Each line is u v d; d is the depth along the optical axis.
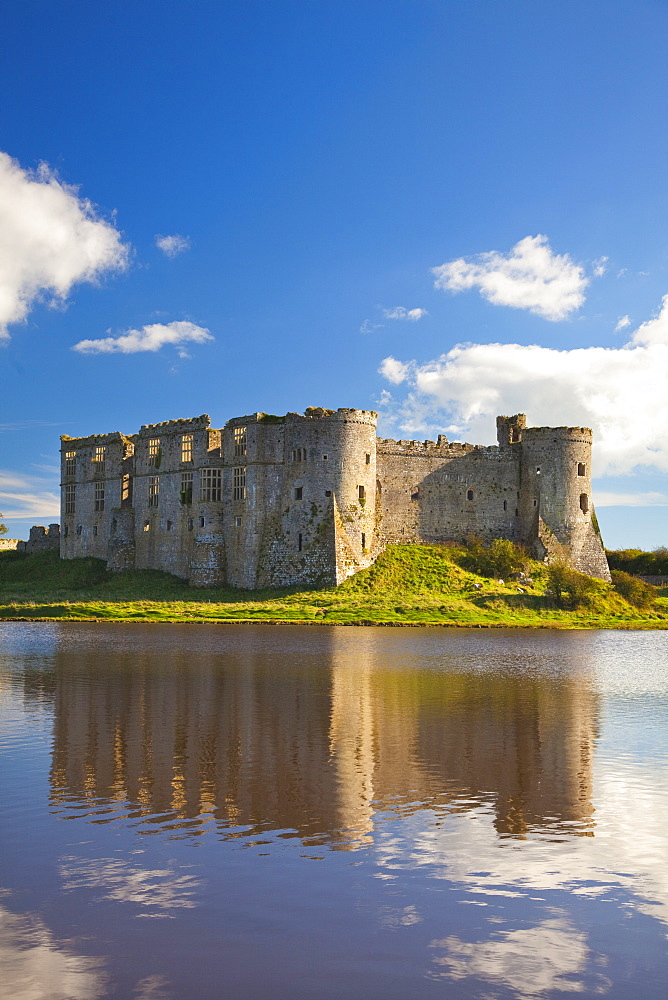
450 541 90.06
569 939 11.54
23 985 10.23
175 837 15.05
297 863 13.93
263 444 83.25
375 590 76.50
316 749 21.94
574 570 83.69
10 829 15.39
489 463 92.31
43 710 26.78
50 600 77.50
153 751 21.39
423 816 16.48
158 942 11.29
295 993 10.15
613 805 17.41
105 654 42.34
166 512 90.06
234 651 44.62
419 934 11.61
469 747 22.62
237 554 83.56
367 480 82.25
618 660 46.31
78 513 99.94
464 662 42.81
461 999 10.05
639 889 13.16
